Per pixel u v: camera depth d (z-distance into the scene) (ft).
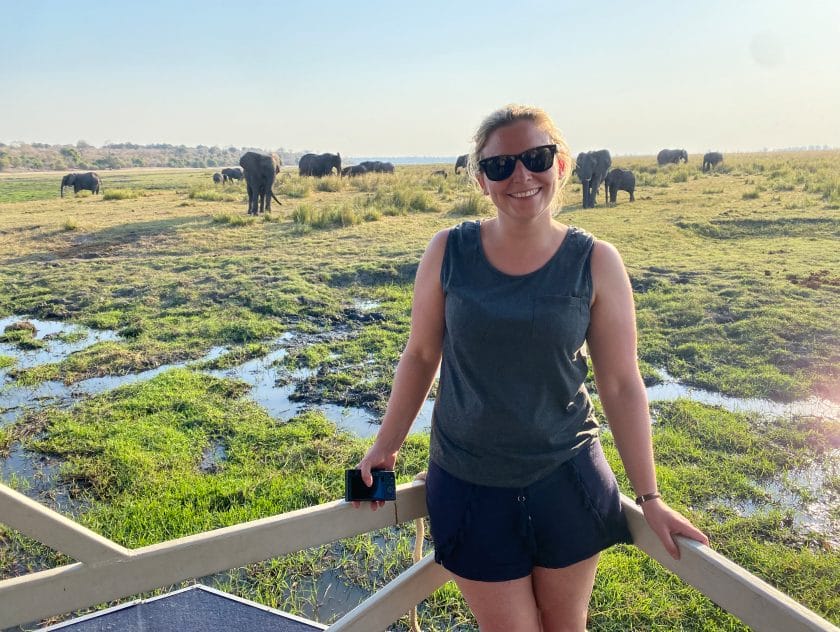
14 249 47.88
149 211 68.33
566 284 5.40
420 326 6.05
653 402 20.35
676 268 35.88
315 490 15.39
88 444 17.90
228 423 19.44
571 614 5.99
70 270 40.22
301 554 12.86
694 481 15.56
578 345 5.49
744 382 21.57
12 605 4.40
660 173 106.83
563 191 5.87
